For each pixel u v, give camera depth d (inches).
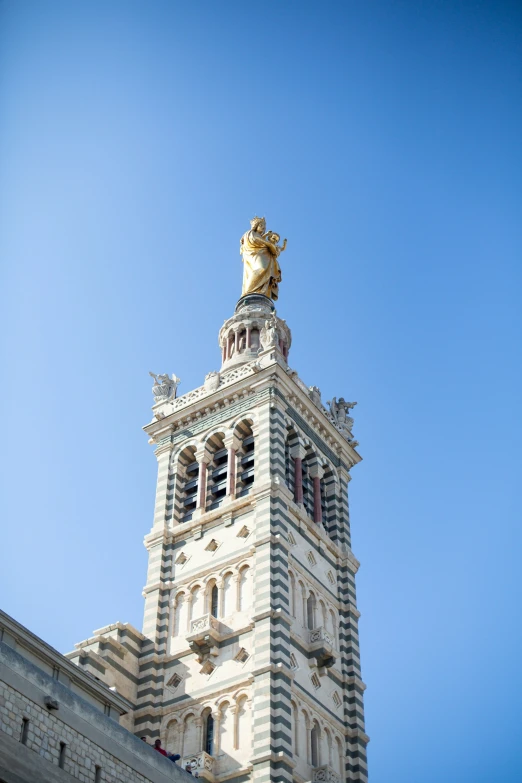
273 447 3149.6
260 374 3314.5
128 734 2022.6
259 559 2903.5
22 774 1739.7
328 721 2797.7
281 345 3698.3
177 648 2903.5
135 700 2829.7
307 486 3280.0
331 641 2970.0
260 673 2677.2
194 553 3073.3
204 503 3184.1
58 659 2188.7
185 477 3321.9
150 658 2893.7
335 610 3070.9
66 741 1867.6
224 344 3708.2
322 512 3302.2
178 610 2989.7
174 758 2427.4
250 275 3887.8
